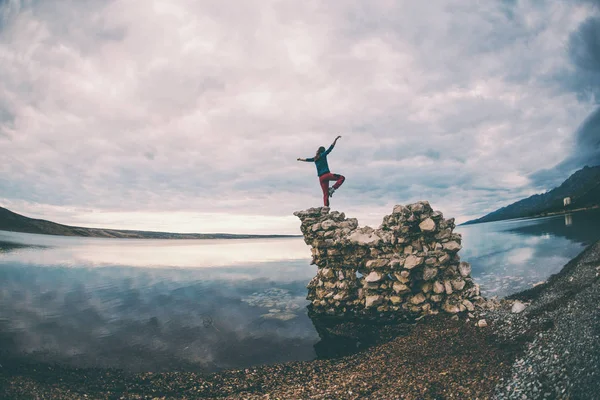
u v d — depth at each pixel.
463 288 18.33
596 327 9.51
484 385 9.03
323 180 20.97
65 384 10.60
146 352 13.96
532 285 20.67
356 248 21.61
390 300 19.69
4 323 17.41
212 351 14.26
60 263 42.22
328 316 20.09
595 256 20.64
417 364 11.70
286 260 51.72
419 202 20.33
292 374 11.92
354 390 10.11
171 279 33.62
